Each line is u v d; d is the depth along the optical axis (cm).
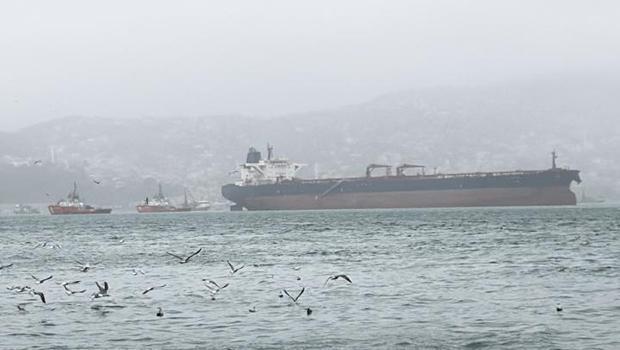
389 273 6594
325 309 4656
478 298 5012
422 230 13888
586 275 6156
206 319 4384
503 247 9375
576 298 4931
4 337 3972
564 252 8425
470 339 3741
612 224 15025
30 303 5116
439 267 7038
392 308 4659
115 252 10006
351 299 5050
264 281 6166
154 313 4622
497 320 4206
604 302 4750
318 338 3812
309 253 9100
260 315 4481
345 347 3619
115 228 18462
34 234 16200
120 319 4438
